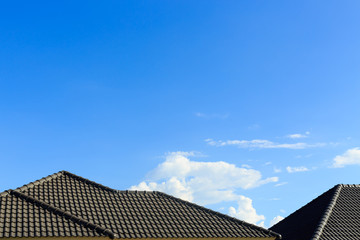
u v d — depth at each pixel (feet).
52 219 60.03
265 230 69.21
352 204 83.56
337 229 74.49
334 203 83.05
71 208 65.92
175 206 74.49
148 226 64.90
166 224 66.64
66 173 78.89
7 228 55.16
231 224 70.69
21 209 61.31
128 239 60.64
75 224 59.93
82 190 73.72
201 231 66.08
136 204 72.59
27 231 55.26
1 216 58.18
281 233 86.84
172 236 62.90
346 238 71.82
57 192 70.64
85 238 57.52
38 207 62.75
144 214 69.10
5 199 63.77
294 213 94.27
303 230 79.36
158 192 79.20
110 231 59.06
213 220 71.15
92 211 66.39
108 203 70.69
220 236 65.26
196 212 73.36
